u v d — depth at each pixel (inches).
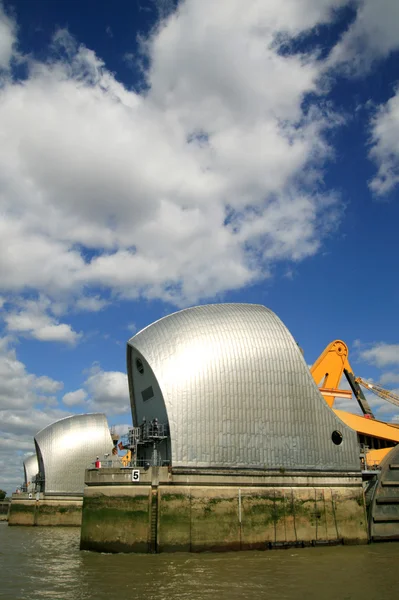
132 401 1769.2
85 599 837.2
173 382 1509.6
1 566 1182.3
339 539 1507.1
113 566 1139.3
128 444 1621.6
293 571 1080.8
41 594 876.0
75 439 2721.5
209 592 884.6
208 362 1556.3
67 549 1519.4
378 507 1622.8
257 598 845.8
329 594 883.4
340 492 1561.3
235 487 1449.3
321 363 2317.9
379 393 2443.4
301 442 1567.4
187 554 1320.1
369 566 1147.3
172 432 1453.0
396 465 1674.5
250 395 1560.0
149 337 1636.3
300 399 1610.5
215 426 1497.3
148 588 915.4
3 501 4311.0
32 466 3558.1
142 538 1347.2
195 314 1711.4
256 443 1518.2
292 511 1482.5
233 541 1391.5
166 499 1380.4
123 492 1391.5
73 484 2669.8
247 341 1624.0
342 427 1633.9
